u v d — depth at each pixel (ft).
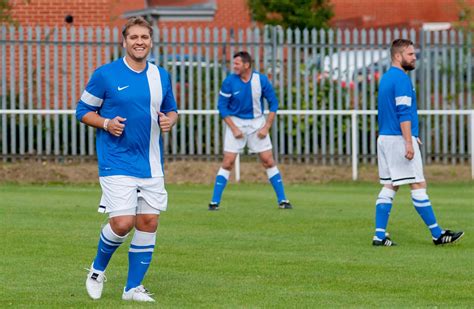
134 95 72.69
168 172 181.27
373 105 191.93
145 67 73.87
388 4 266.77
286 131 190.70
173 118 75.10
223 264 90.89
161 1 240.32
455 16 260.21
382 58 195.21
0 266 88.48
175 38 188.65
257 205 141.38
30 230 111.24
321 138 191.11
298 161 190.08
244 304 72.59
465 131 193.67
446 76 193.77
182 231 112.88
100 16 213.25
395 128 102.78
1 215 124.88
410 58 102.89
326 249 100.48
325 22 229.04
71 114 186.39
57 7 211.61
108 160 72.74
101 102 73.51
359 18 263.08
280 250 99.55
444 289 79.25
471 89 193.67
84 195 153.38
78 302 73.15
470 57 193.47
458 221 123.44
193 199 149.38
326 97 191.42
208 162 187.52
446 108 193.98
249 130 137.28
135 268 74.33
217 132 188.14
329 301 74.02
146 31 73.05
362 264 91.25
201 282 81.82
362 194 159.22
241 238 107.65
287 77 190.70
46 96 185.98
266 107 189.06
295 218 125.59
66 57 186.80
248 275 85.25
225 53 188.96
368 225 119.03
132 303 72.90
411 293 77.56
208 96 188.24
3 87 185.37
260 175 181.06
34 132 186.70
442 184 177.47
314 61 191.21
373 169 187.21
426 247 102.53
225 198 151.53
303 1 222.48
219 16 253.03
